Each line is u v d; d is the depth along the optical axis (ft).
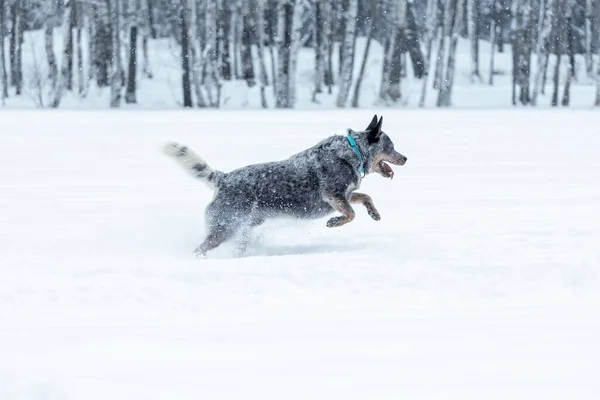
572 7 241.96
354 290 27.07
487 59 253.03
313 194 36.60
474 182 58.23
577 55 281.74
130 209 46.57
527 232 38.01
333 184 36.52
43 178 60.80
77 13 205.98
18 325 22.77
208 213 36.11
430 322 22.71
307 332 21.63
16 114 143.74
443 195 51.75
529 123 121.08
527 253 32.96
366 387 16.92
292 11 200.64
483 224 40.37
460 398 16.31
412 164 69.67
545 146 85.56
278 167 36.58
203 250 35.68
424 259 31.89
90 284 27.61
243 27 222.89
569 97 212.43
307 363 18.63
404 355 19.27
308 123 118.83
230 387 16.96
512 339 20.66
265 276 28.60
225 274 28.81
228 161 68.90
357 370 18.07
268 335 21.31
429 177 61.16
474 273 29.43
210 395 16.48
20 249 35.04
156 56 236.02
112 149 81.92
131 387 16.96
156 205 48.21
